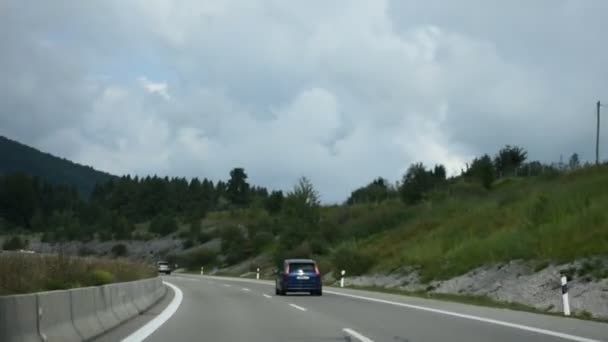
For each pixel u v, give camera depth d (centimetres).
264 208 11269
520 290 2711
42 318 1027
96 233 12562
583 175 4809
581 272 2538
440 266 3869
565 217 3406
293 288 3084
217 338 1377
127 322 1716
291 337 1400
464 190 6088
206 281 5284
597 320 1777
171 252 11175
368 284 4375
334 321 1758
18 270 1809
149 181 16312
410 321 1748
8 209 13425
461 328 1564
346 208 8112
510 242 3422
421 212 5991
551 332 1463
